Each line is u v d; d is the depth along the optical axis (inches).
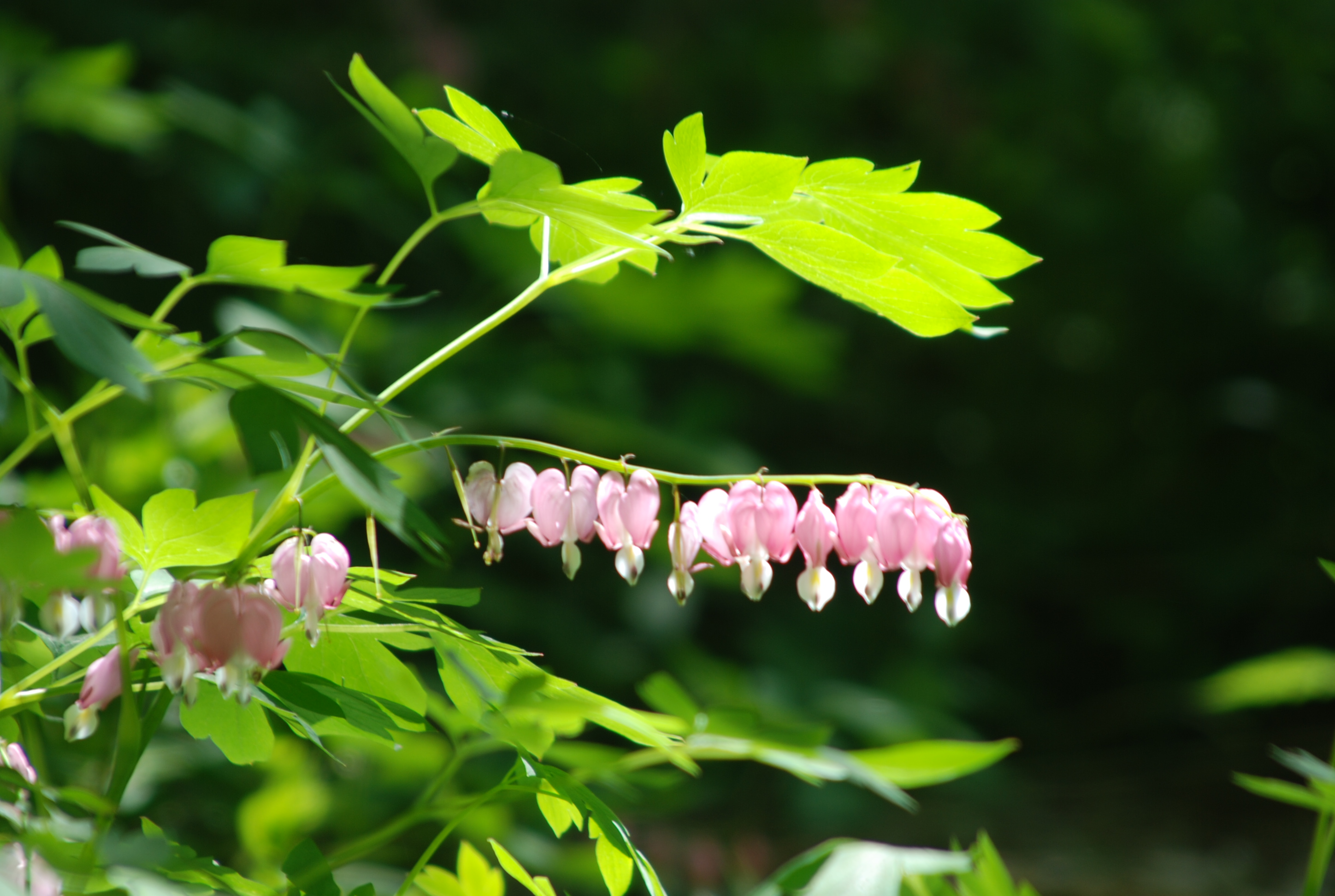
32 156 269.0
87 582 46.9
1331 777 74.0
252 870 132.7
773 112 362.3
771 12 366.9
